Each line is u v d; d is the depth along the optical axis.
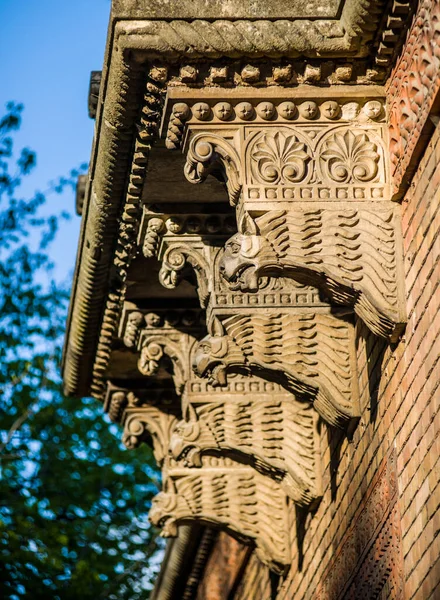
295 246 7.18
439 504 6.38
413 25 6.69
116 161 8.39
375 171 7.27
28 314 24.75
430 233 6.62
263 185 7.23
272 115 7.27
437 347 6.47
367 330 8.09
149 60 7.21
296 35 7.11
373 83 7.29
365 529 8.06
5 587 21.02
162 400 12.02
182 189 8.72
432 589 6.48
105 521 25.44
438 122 6.51
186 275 9.16
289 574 10.77
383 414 7.62
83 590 21.83
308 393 8.52
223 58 7.21
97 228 9.45
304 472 9.74
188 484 10.95
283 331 8.48
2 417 24.39
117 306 10.67
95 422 26.12
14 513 22.56
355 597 8.34
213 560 14.79
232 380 9.99
